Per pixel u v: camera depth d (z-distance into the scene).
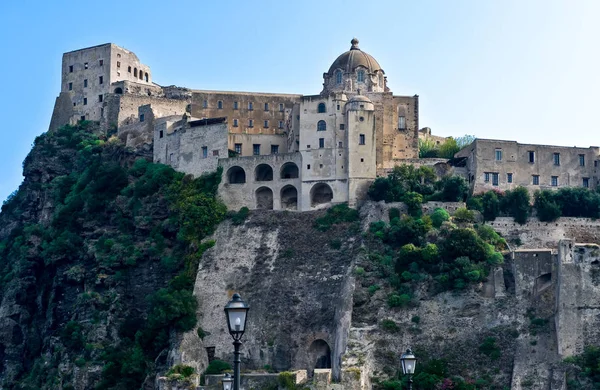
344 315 184.88
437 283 188.50
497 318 181.75
